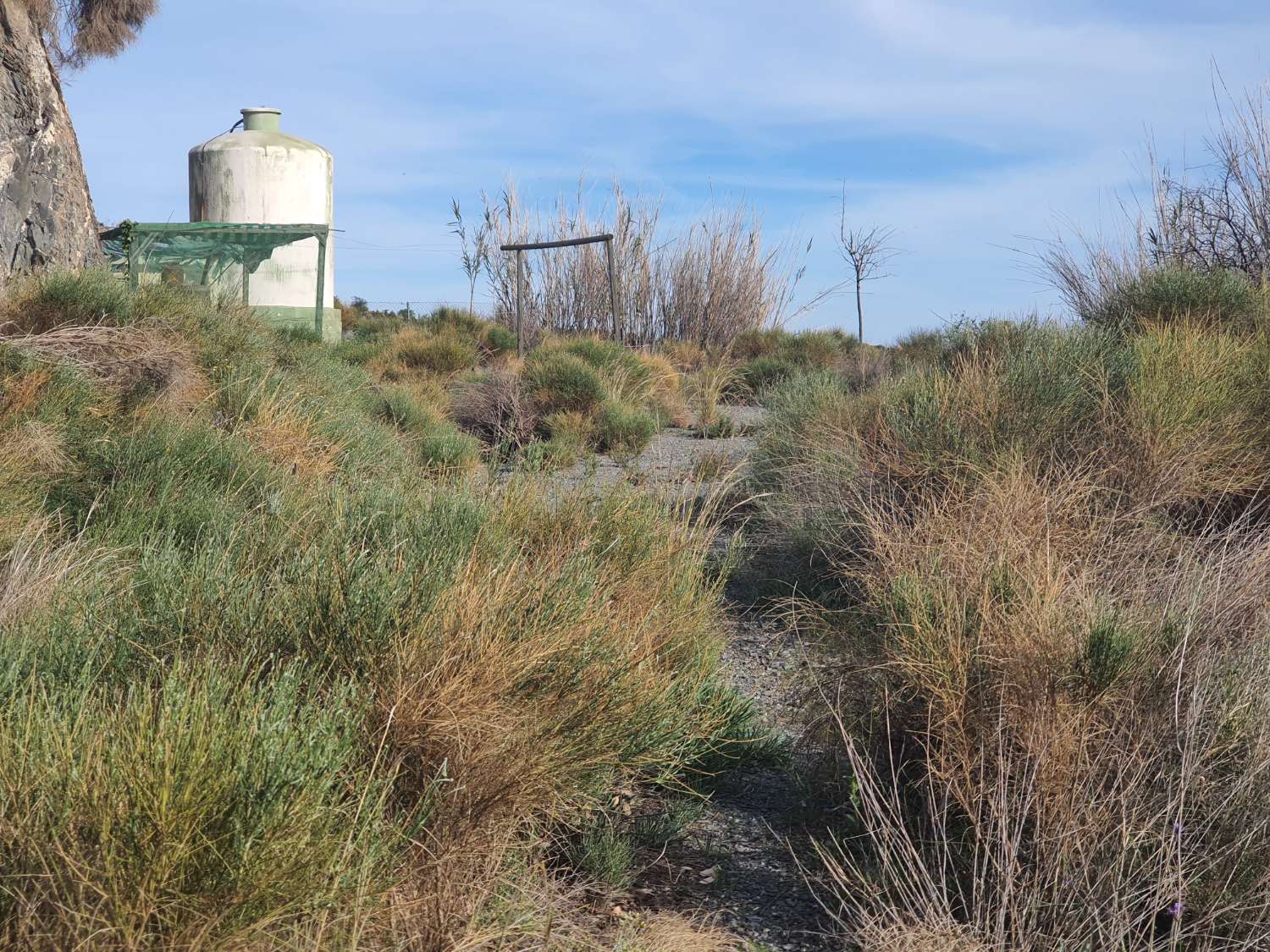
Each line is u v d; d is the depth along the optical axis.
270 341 8.43
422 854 2.23
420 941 1.97
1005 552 3.77
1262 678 2.84
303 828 1.86
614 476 8.06
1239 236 10.53
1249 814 2.39
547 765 2.59
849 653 3.61
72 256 8.93
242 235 15.86
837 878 2.63
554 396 11.27
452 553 3.44
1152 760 2.55
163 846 1.72
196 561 3.36
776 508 6.40
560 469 8.03
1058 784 2.55
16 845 1.76
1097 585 3.85
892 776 3.02
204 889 1.74
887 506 5.61
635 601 3.83
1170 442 5.45
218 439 5.55
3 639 2.77
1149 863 2.34
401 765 2.47
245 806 1.84
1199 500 5.53
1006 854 2.36
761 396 13.25
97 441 5.08
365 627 2.78
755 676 4.30
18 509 4.19
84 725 2.07
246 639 2.76
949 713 2.86
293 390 7.16
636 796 3.12
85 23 10.09
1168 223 10.81
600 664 2.96
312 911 1.82
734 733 3.51
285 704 2.20
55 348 6.04
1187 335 6.86
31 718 2.07
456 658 2.65
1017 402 6.02
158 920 1.70
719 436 11.51
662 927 2.39
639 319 25.08
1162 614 3.21
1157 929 2.30
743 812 3.17
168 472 4.88
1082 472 5.43
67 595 3.23
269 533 3.95
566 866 2.69
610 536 4.37
